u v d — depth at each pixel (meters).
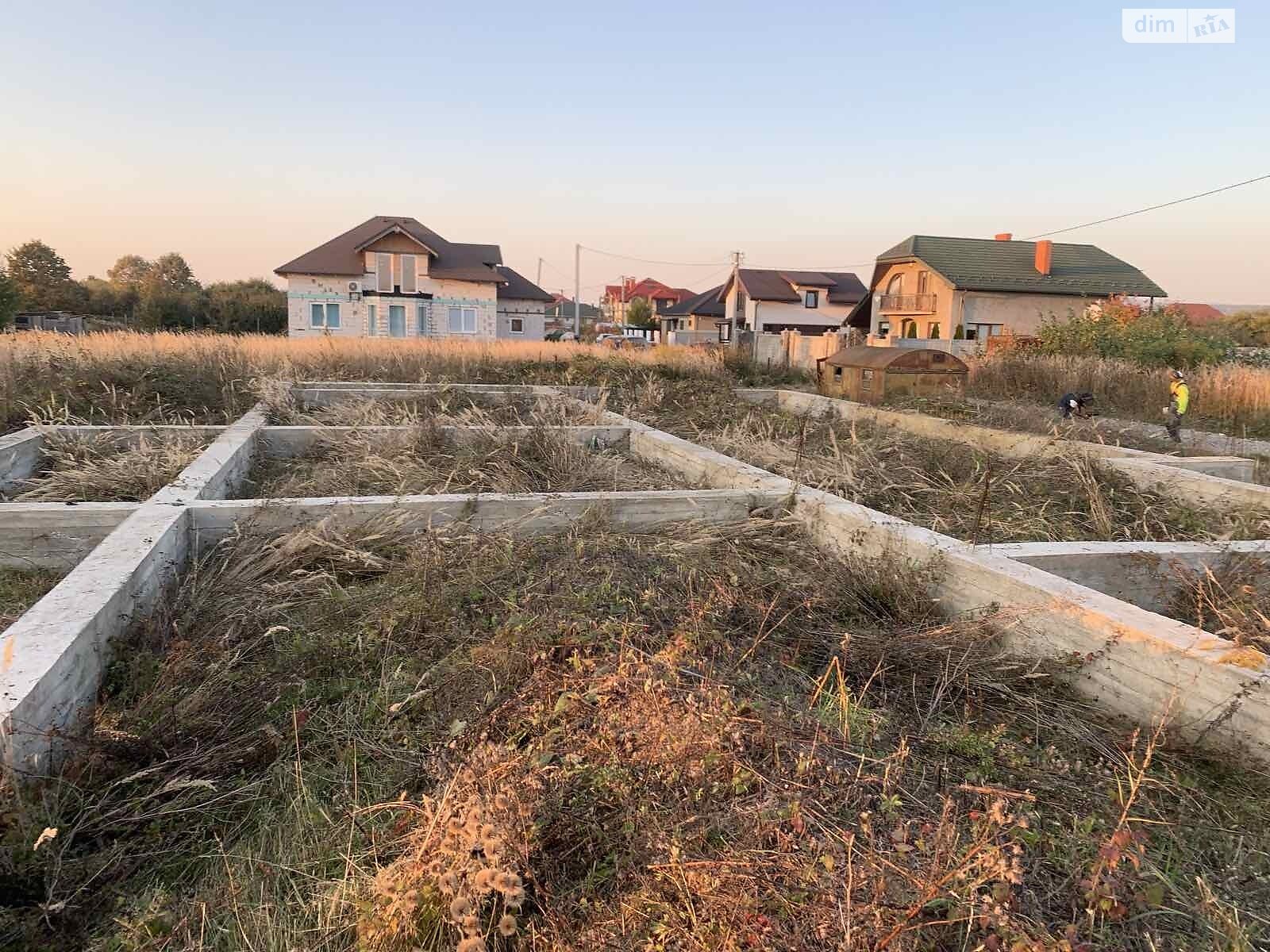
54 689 3.06
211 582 4.79
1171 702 3.32
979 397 15.26
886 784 2.73
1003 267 33.69
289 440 9.27
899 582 4.86
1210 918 2.30
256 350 17.56
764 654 4.02
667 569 5.12
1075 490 7.32
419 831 2.55
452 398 12.86
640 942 2.14
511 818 2.40
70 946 2.30
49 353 12.75
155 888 2.54
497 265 41.09
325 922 2.38
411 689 3.66
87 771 2.88
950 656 4.02
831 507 6.02
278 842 2.74
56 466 8.00
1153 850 2.67
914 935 2.08
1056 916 2.27
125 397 11.38
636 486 7.76
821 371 16.08
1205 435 12.78
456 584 4.69
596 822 2.59
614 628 3.92
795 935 2.04
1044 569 4.91
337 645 4.00
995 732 3.31
